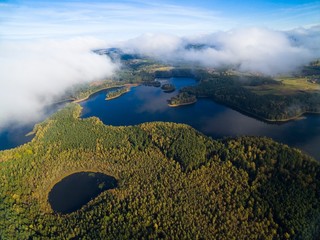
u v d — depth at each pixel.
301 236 154.38
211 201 181.38
